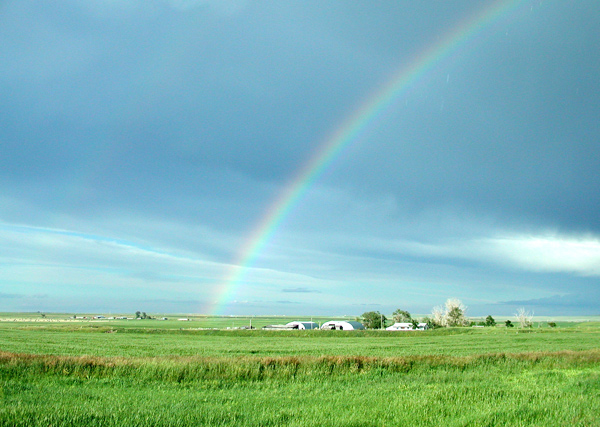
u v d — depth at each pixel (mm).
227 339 75875
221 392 17609
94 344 54906
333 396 16500
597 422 12859
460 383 20500
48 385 18484
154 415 12727
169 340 68562
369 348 51844
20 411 12789
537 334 95688
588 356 30234
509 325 156500
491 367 26953
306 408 14164
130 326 156125
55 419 12078
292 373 22219
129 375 21047
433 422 12602
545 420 13109
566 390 18359
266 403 15094
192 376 20750
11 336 75000
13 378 19703
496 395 16812
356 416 12953
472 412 13742
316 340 75000
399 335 92812
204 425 12047
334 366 23922
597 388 19156
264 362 22891
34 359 21781
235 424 12219
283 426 12016
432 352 45219
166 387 18938
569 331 110250
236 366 21703
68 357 22734
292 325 135500
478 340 72688
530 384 20141
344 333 93812
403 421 12648
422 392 16938
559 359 29562
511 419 13141
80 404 14250
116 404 14297
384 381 21328
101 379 20234
